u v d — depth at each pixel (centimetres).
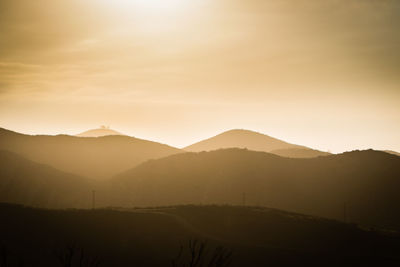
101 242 10831
